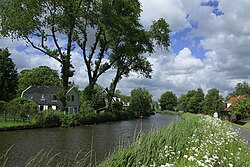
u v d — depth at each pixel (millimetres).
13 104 31859
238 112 45312
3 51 54094
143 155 6469
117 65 45500
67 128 30656
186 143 8758
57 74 87938
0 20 31719
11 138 20641
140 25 41188
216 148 8039
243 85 111375
